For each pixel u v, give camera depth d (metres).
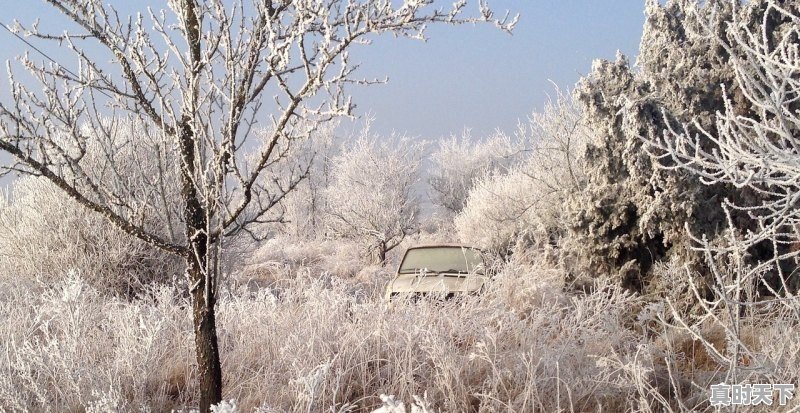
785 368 4.40
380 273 13.73
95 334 6.41
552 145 13.27
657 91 8.54
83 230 10.37
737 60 3.24
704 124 8.02
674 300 7.08
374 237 21.33
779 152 3.18
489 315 6.37
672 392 5.29
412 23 3.63
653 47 9.82
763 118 3.49
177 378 6.02
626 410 4.76
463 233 17.03
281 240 25.75
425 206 30.09
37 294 8.70
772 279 7.19
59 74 4.25
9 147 4.06
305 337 6.03
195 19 4.30
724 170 3.38
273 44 3.83
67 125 4.29
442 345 5.38
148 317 6.28
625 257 8.09
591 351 5.72
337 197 25.94
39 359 5.14
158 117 4.48
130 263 10.48
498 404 4.77
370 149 26.34
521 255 9.50
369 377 5.57
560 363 5.27
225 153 4.24
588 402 4.99
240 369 5.71
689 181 7.34
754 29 8.37
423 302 6.50
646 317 5.88
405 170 26.52
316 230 29.42
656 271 7.49
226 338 6.39
